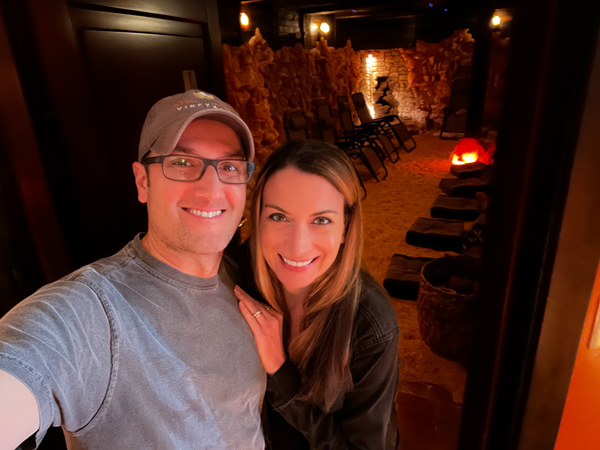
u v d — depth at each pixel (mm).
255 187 993
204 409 817
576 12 744
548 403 1048
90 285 730
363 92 9312
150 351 749
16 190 1256
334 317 1015
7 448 529
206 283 853
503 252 964
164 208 789
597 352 1023
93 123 1432
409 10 7641
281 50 5871
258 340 955
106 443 727
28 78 1213
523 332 997
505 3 923
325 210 906
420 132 9094
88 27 1404
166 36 1869
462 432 1236
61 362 622
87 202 1424
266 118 4246
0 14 1125
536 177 866
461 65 8234
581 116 781
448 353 2234
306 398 1046
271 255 996
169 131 750
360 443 1103
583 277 907
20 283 1301
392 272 3006
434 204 4285
